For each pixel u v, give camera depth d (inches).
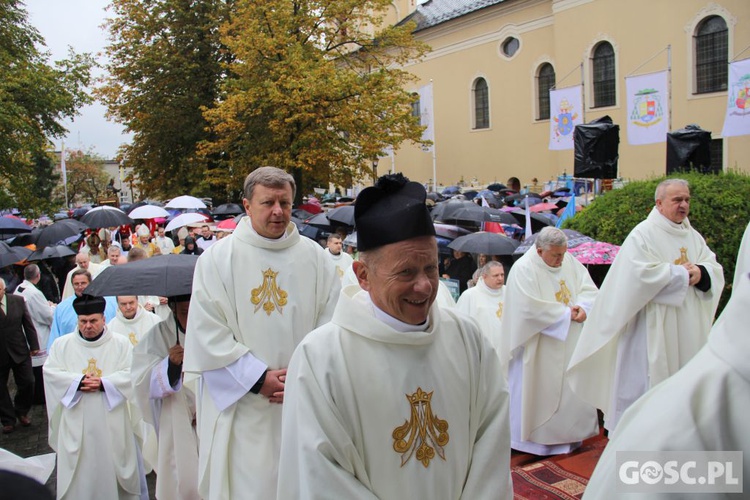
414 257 83.4
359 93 885.8
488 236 327.0
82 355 195.9
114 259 357.1
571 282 233.3
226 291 143.7
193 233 551.2
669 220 202.8
